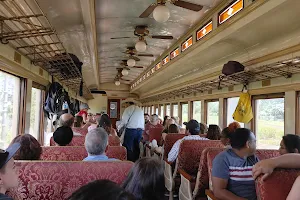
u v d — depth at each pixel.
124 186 1.59
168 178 4.29
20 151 2.22
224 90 6.18
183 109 9.47
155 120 8.10
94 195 0.81
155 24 6.23
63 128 3.26
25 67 3.92
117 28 6.53
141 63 11.42
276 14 3.49
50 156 2.94
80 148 3.00
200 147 3.82
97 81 14.68
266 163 1.77
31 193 1.98
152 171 1.55
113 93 20.38
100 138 2.42
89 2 3.91
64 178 2.01
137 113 6.11
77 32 5.47
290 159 1.77
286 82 4.20
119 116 20.30
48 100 4.91
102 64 11.60
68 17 4.56
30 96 4.21
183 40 6.92
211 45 5.14
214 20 5.06
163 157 5.07
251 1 3.77
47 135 5.37
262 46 4.50
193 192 3.31
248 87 5.20
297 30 3.72
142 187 1.52
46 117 5.32
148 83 12.77
